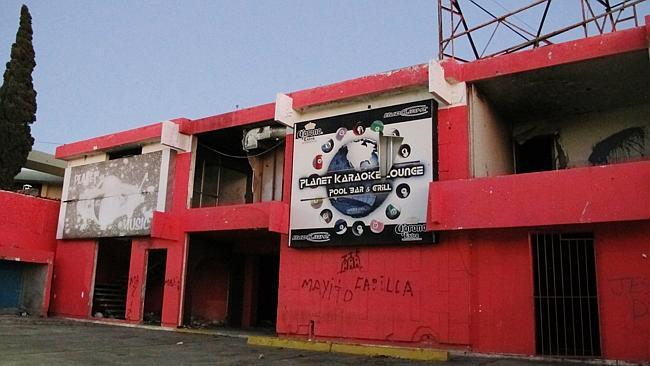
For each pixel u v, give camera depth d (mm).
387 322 12930
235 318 19266
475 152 12867
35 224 21156
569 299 11477
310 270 14422
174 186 18203
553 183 10984
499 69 12555
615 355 10477
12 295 20484
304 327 14172
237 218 16078
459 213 11820
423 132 13125
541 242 11742
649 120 13898
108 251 21156
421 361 11031
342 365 10438
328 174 14453
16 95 25375
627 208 10211
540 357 11031
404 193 13102
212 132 17984
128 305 18469
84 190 20719
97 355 11047
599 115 14602
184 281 17359
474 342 11828
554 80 12789
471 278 12094
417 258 12828
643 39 11031
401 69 13477
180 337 15023
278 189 18219
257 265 19953
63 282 20625
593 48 11539
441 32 15102
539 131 15336
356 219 13703
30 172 31594
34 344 12211
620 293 10656
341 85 14445
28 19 26578
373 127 13930
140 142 19125
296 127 15375
